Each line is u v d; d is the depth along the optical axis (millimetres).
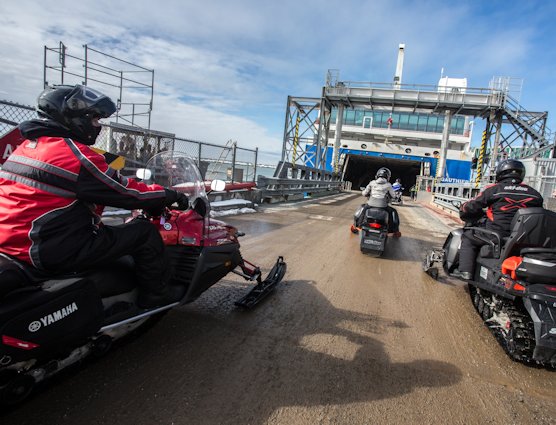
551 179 10281
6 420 2244
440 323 4234
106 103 2369
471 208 4445
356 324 4020
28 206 2074
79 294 2182
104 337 2605
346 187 36781
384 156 36500
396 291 5266
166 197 2713
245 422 2373
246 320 3869
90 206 2352
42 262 2100
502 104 21344
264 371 2963
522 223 3600
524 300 3402
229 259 3764
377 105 24406
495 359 3479
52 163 2105
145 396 2553
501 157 23219
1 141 5660
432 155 36156
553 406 2811
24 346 1951
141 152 9016
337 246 7879
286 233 8766
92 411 2369
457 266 5215
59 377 2697
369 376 3020
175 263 3273
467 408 2703
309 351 3340
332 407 2588
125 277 2656
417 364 3283
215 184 3568
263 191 14062
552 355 3178
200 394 2613
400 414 2574
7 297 1952
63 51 10820
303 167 19953
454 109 22797
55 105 2178
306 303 4492
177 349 3199
